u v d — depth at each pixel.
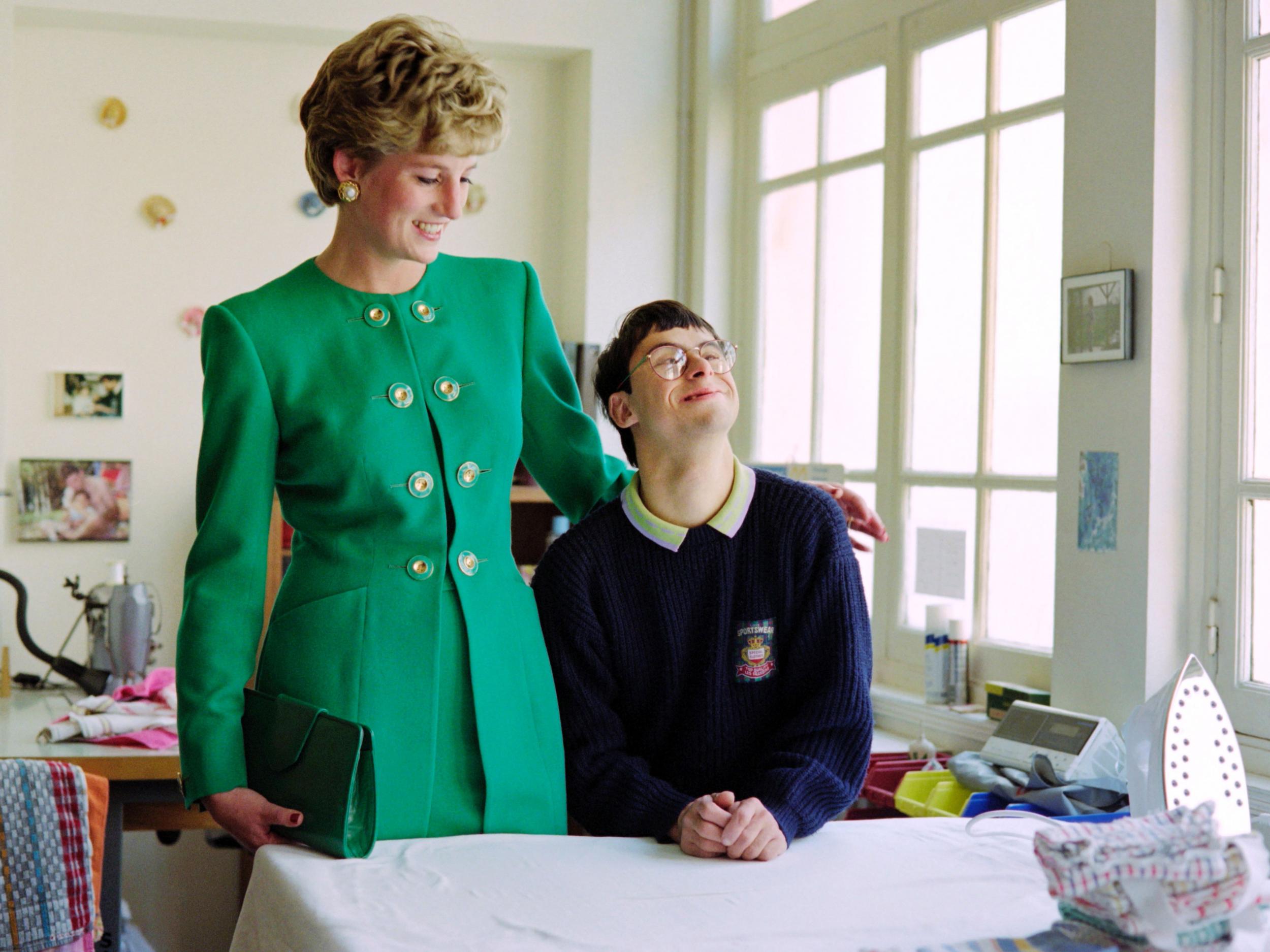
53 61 3.37
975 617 2.71
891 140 2.96
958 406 2.79
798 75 3.31
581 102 3.60
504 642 1.35
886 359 2.98
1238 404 2.12
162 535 3.46
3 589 3.33
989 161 2.68
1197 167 2.18
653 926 1.00
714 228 3.54
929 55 2.88
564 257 3.72
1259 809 2.00
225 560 1.28
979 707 2.65
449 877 1.13
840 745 1.36
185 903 3.49
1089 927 0.89
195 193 3.47
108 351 3.42
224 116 3.48
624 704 1.46
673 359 1.37
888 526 2.98
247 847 1.28
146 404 3.45
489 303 1.44
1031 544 2.57
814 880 1.13
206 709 1.25
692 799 1.31
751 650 1.41
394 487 1.29
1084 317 2.27
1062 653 2.33
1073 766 2.03
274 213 3.53
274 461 1.30
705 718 1.41
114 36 3.40
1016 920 1.01
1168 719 1.22
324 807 1.17
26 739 2.16
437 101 1.20
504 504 1.40
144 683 2.37
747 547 1.41
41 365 3.38
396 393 1.31
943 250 2.83
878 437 3.02
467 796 1.32
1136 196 2.18
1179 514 2.19
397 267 1.35
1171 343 2.17
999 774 2.16
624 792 1.34
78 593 2.77
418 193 1.25
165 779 2.07
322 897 1.06
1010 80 2.64
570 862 1.18
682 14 3.62
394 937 0.97
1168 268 2.16
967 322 2.76
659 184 3.60
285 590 1.33
